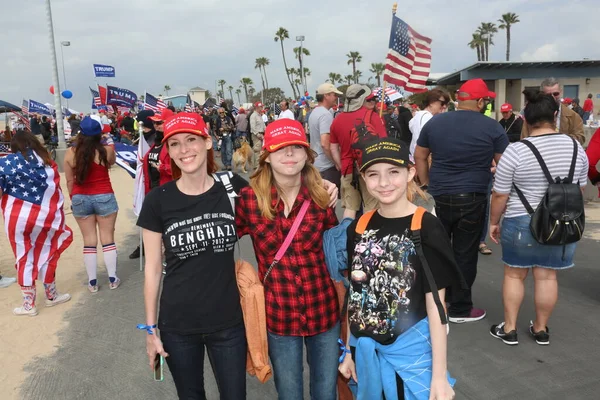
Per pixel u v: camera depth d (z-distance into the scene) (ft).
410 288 6.64
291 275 7.72
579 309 14.67
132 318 15.69
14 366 12.83
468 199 13.47
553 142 11.65
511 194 12.26
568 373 11.35
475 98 13.30
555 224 11.35
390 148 6.74
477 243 13.98
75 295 17.95
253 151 50.98
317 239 7.82
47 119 80.38
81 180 17.19
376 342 6.82
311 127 19.88
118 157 20.65
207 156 8.13
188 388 7.95
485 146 13.23
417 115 22.27
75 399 11.23
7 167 15.49
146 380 11.96
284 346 7.83
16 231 15.79
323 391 7.99
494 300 15.76
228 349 7.80
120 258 22.52
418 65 18.74
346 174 17.19
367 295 6.93
